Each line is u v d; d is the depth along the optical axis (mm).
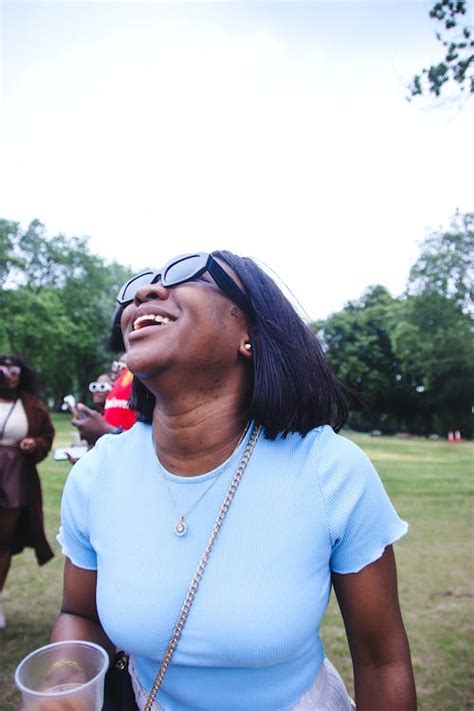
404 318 31078
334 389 1150
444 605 3453
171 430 1013
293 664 965
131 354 963
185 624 917
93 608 1185
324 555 957
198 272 976
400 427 32375
